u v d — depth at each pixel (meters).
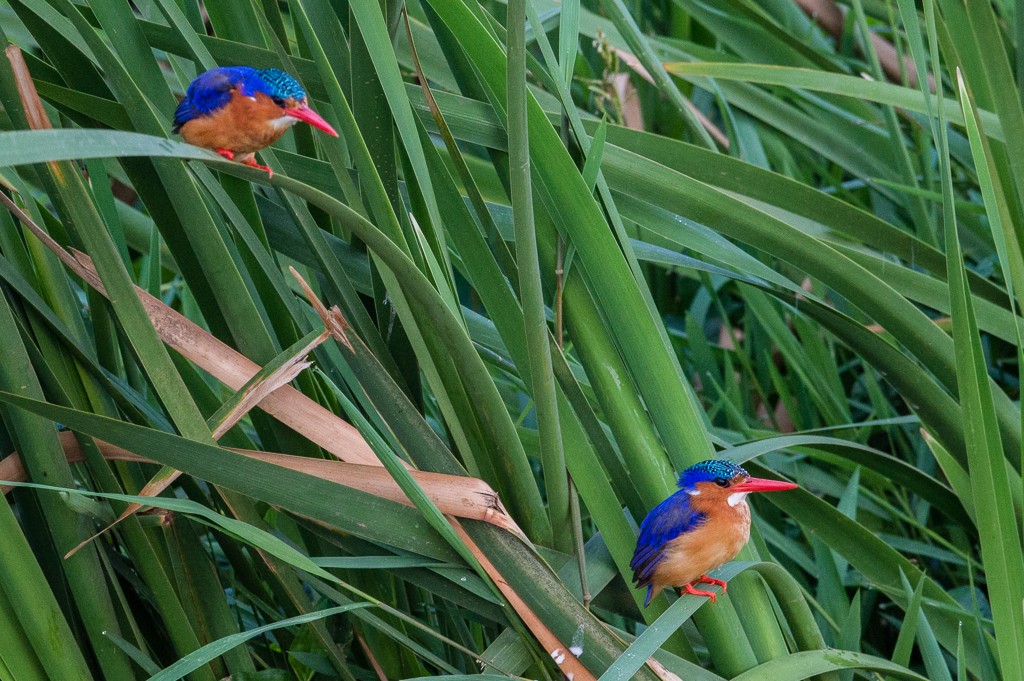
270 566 4.68
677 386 4.85
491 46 4.78
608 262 4.71
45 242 4.45
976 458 4.41
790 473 8.06
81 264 4.50
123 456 4.72
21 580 4.34
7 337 4.39
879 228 6.04
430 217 4.67
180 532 4.80
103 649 4.69
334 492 4.39
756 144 9.06
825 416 8.25
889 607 7.97
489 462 4.96
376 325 5.67
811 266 5.55
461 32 4.79
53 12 4.80
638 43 6.64
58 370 4.84
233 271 4.65
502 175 5.44
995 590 4.46
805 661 4.64
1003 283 8.21
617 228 4.99
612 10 6.68
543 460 4.71
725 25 9.83
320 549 5.52
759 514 7.80
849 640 5.46
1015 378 8.92
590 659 4.41
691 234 5.66
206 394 5.45
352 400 5.30
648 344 4.79
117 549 5.61
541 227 5.01
